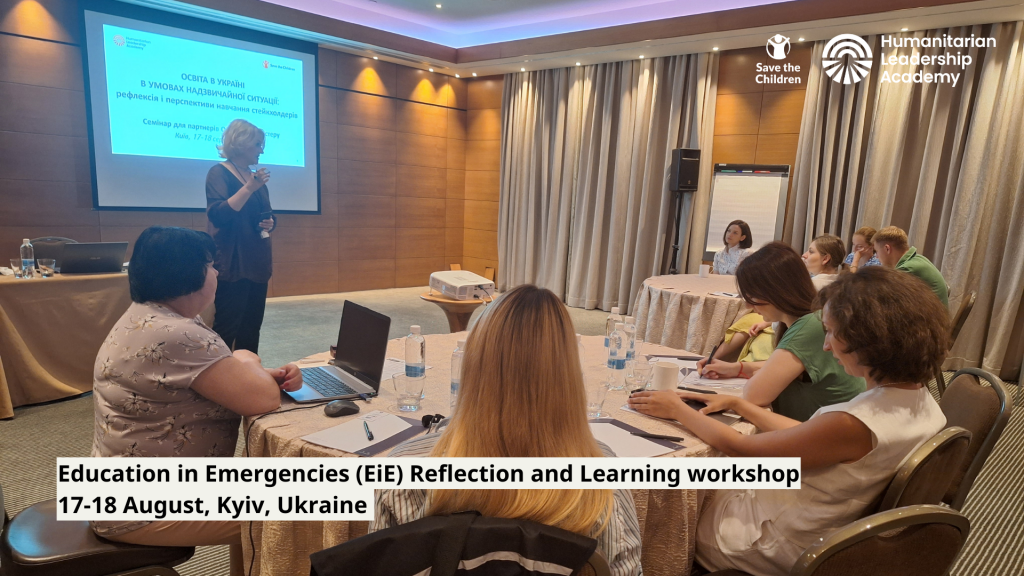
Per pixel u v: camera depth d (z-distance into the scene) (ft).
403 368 6.62
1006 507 8.42
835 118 17.11
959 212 14.98
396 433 4.72
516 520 2.39
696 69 19.56
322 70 21.77
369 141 23.48
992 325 14.82
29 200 16.46
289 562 4.56
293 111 21.11
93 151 17.16
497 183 25.72
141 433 4.62
